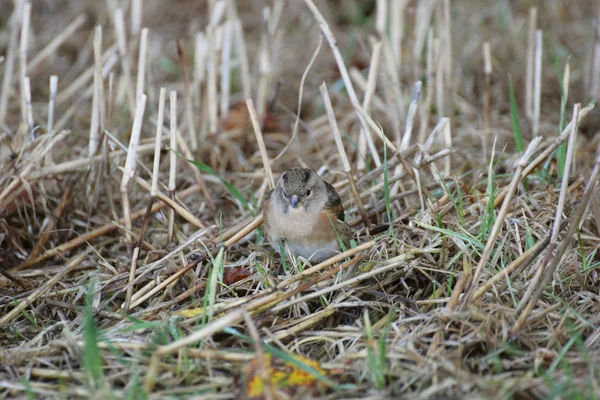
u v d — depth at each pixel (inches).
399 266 368.8
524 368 303.9
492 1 700.7
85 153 495.8
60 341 324.8
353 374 300.5
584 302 340.2
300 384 289.1
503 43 644.7
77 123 570.6
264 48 543.5
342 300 353.1
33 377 309.9
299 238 386.0
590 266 357.4
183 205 437.4
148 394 286.8
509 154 497.4
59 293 376.8
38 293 369.7
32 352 323.0
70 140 540.1
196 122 542.0
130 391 282.5
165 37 697.6
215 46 526.6
